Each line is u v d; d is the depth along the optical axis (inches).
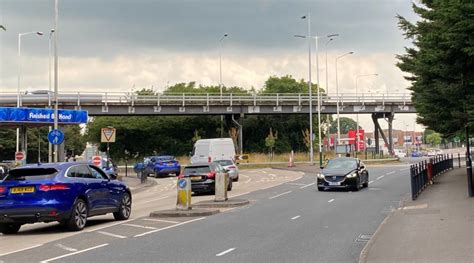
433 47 703.7
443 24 636.7
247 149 3415.4
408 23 992.9
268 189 1132.5
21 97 2208.4
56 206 556.1
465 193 805.2
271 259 394.0
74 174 596.7
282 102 2758.4
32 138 3198.8
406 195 908.0
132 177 1877.5
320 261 384.8
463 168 1583.4
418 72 892.0
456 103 785.6
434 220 553.0
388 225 542.9
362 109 2876.5
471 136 1116.5
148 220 658.8
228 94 3142.2
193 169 1059.3
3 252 450.9
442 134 1147.9
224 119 3334.2
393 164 2346.2
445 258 361.1
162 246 460.4
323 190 1045.8
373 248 416.8
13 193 558.3
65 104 2322.8
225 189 833.5
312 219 627.8
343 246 446.6
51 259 410.6
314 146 3535.9
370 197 891.4
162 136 3341.5
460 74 703.7
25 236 557.9
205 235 518.9
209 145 1641.2
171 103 2544.3
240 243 467.8
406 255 381.1
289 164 2278.5
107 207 637.9
